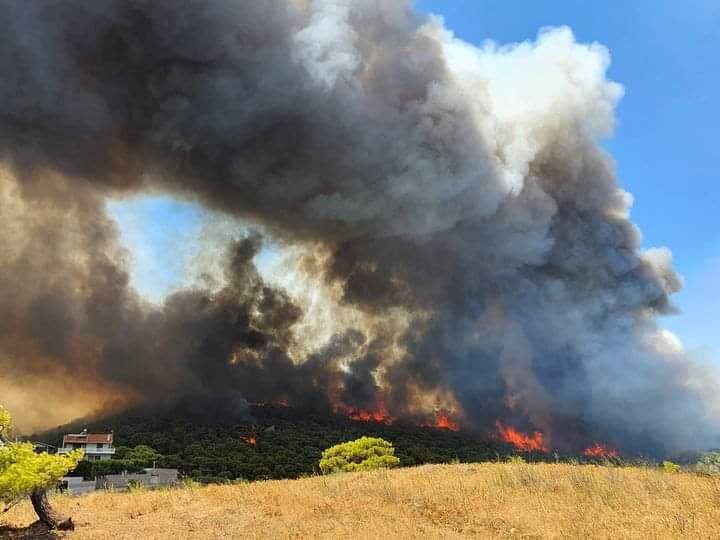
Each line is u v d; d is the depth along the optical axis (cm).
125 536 1173
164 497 1692
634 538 1053
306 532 1155
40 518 1250
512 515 1255
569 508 1304
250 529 1205
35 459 1120
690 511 1241
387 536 1107
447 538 1093
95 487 4128
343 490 1661
